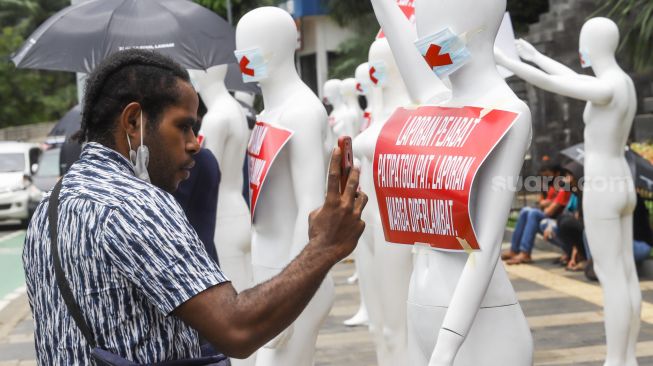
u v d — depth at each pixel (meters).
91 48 5.89
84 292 2.43
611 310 6.36
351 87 11.56
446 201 3.71
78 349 2.46
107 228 2.40
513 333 3.81
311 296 2.49
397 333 5.34
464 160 3.66
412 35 4.24
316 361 7.38
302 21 28.17
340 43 26.78
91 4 6.09
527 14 21.59
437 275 3.85
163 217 2.43
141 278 2.38
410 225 3.92
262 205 5.17
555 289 9.84
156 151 2.64
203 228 4.48
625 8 12.90
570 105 17.08
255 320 2.40
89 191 2.48
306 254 2.48
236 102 6.30
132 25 5.96
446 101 3.94
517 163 3.63
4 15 48.56
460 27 3.72
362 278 5.91
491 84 3.77
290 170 5.11
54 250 2.47
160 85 2.63
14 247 17.78
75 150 7.13
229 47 6.11
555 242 11.38
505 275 3.87
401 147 3.94
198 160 4.44
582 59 6.25
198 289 2.38
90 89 2.66
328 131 5.32
